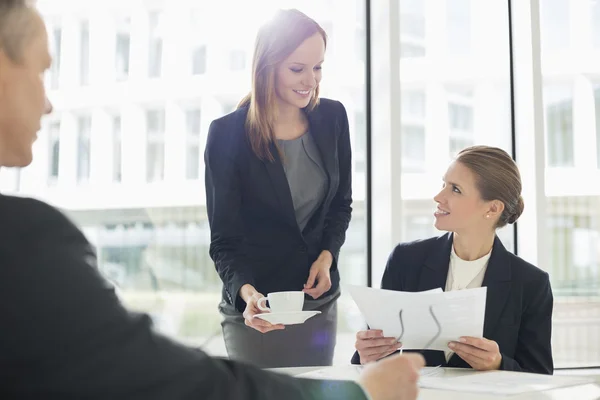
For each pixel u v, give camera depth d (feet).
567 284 10.43
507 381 4.46
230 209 6.86
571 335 10.37
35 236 1.68
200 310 9.98
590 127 10.61
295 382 2.06
